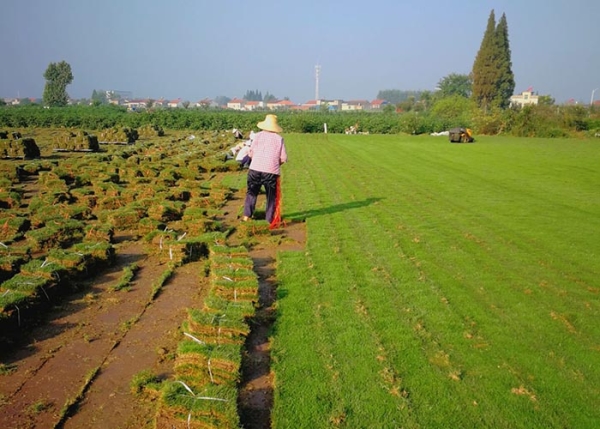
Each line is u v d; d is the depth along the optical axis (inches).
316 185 584.1
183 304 229.6
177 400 140.9
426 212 440.1
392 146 1207.6
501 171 740.7
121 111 2268.7
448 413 150.0
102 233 315.6
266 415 148.4
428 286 255.0
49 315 215.2
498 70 2726.4
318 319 211.6
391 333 200.2
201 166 671.8
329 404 152.1
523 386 165.6
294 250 320.2
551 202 498.9
